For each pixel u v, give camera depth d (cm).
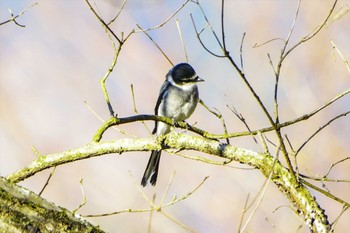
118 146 728
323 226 657
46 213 533
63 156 725
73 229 533
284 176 684
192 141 729
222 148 717
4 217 525
